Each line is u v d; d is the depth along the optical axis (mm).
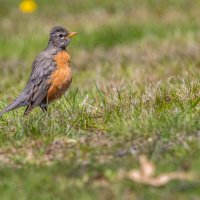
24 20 29969
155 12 29188
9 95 16141
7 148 10922
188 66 17422
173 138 10445
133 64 19406
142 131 10797
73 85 17016
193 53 19703
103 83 16422
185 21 26219
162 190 8445
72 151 10477
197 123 10938
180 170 9039
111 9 30766
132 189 8539
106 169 9227
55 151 10609
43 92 13688
